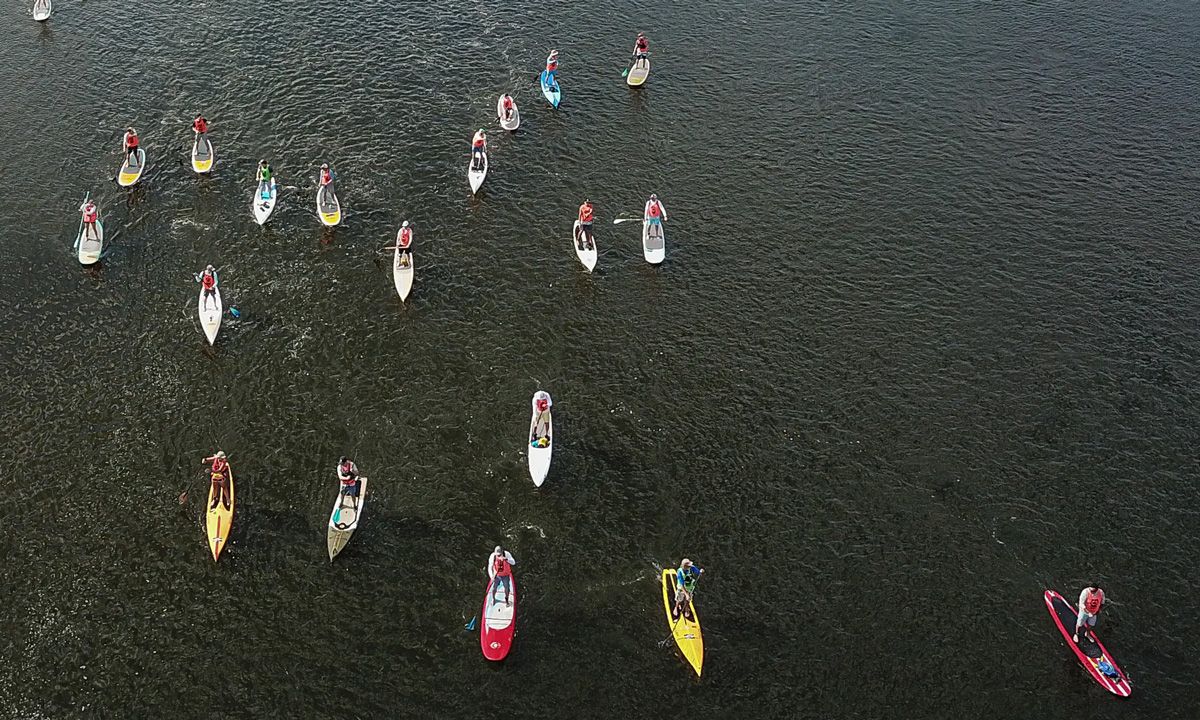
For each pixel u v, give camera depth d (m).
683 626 52.22
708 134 92.25
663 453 62.81
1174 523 59.62
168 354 67.62
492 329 71.12
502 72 99.12
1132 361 70.38
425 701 49.66
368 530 57.16
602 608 54.00
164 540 56.25
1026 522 59.41
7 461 60.03
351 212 80.56
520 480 60.56
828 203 84.50
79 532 56.47
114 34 101.75
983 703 50.47
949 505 60.25
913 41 107.44
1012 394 67.62
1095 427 65.38
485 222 80.62
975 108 96.94
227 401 64.56
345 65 98.50
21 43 99.81
